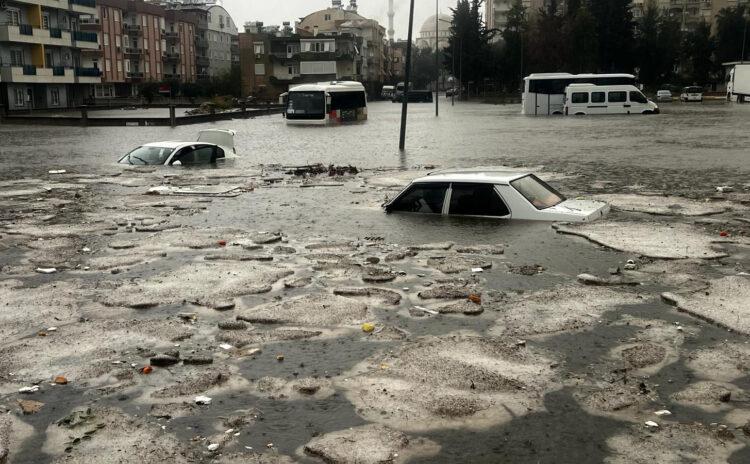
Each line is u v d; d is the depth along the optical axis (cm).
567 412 484
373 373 551
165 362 574
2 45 6209
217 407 500
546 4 12481
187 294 766
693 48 10894
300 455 436
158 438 457
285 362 577
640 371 549
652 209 1251
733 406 489
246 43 10762
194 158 2244
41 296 770
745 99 7544
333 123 5041
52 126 4812
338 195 1489
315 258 923
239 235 1082
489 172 1220
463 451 436
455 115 5941
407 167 2091
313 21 14938
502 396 509
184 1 13388
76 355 599
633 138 3078
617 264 866
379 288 776
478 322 665
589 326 651
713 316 662
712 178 1733
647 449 434
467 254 927
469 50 11300
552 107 5853
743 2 12900
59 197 1531
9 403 511
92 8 7538
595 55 9544
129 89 10262
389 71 18100
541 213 1127
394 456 431
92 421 481
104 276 852
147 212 1316
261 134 3888
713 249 934
